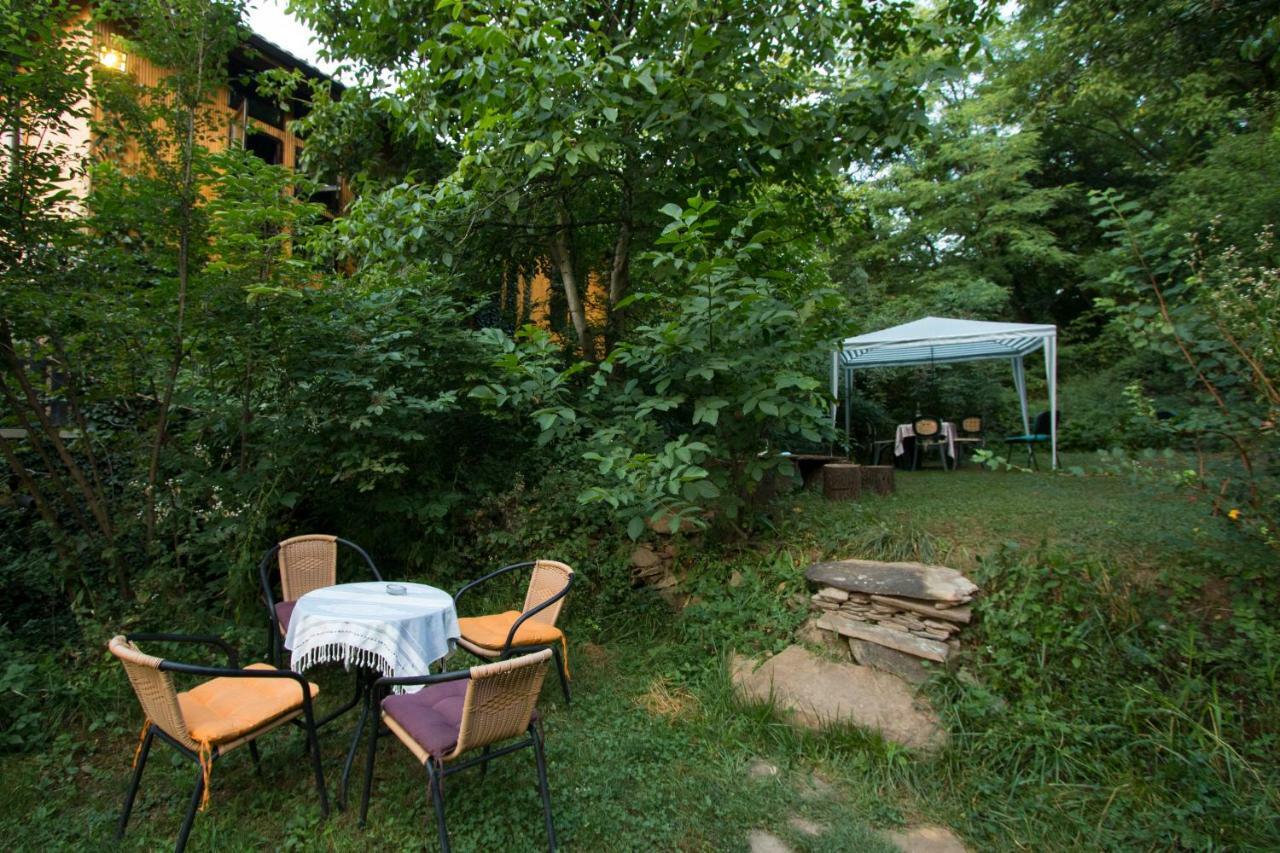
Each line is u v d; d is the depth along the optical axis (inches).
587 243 290.7
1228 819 89.7
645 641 150.7
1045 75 454.9
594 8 231.3
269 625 138.3
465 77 176.6
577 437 189.5
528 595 136.7
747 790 100.3
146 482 142.6
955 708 114.1
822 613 141.7
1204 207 251.9
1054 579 127.5
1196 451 118.6
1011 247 605.0
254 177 139.1
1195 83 381.1
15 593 136.2
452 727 86.8
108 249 131.1
